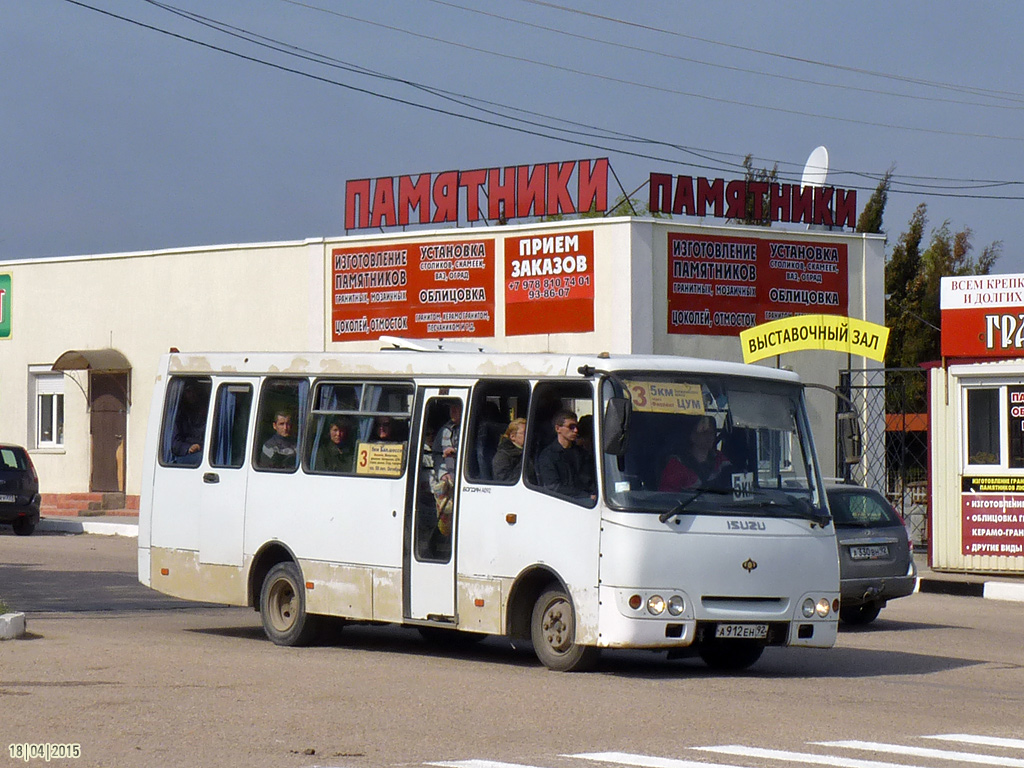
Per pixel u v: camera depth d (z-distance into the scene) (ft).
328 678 45.01
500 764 31.19
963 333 93.86
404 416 53.11
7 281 150.71
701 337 118.21
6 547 108.88
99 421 144.15
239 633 61.21
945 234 227.40
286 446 57.11
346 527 54.24
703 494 46.73
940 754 33.06
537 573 48.34
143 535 61.87
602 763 31.42
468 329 123.03
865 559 68.08
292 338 132.67
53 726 35.47
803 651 57.57
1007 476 92.12
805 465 49.26
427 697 40.98
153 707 38.52
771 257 121.29
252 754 32.17
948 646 60.49
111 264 144.15
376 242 127.75
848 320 108.47
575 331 117.80
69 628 59.77
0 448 124.06
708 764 31.37
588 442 47.19
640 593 45.19
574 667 47.32
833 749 33.55
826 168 132.26
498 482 49.47
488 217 127.24
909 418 157.69
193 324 138.62
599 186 121.29
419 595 51.60
